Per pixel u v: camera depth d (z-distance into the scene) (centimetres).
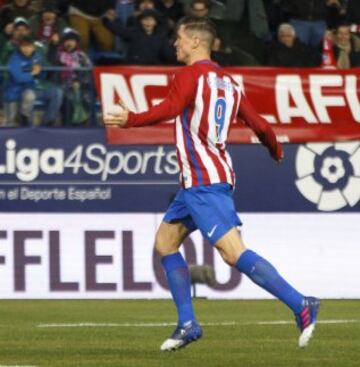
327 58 4322
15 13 4453
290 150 3950
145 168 3903
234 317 3381
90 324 3184
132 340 2805
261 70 3956
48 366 2325
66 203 3900
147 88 3947
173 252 2397
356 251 3959
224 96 2319
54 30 4419
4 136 3878
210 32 2342
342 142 3956
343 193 3953
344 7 4809
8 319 3322
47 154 3891
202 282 3762
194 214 2308
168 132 3909
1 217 3884
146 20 4303
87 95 3994
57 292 3897
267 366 2338
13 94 3994
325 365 2356
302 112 3959
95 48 4584
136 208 3906
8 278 3891
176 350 2459
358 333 2958
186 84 2277
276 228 3947
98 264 3906
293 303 2248
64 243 3897
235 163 3938
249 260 2266
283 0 4700
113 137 3900
